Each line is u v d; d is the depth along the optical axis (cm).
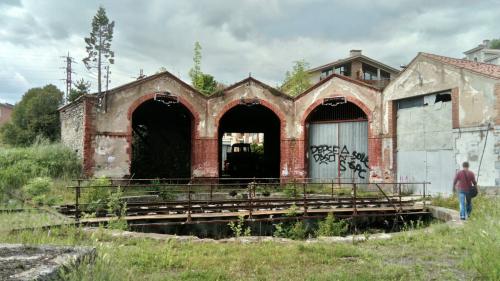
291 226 1285
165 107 2439
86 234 855
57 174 1798
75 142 2061
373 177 2019
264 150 3111
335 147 2191
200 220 1210
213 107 2150
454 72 1653
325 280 594
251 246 837
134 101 1984
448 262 711
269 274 633
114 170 1919
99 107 1909
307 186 2100
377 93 2034
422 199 1497
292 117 2236
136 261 670
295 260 720
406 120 1912
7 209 1049
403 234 971
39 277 393
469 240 823
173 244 827
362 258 747
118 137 1942
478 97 1551
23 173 1599
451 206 1442
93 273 469
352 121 2147
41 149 1917
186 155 2577
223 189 2006
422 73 1809
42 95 3666
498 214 946
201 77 3550
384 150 2000
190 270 636
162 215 1208
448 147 1683
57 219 976
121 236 870
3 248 520
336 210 1365
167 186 1884
